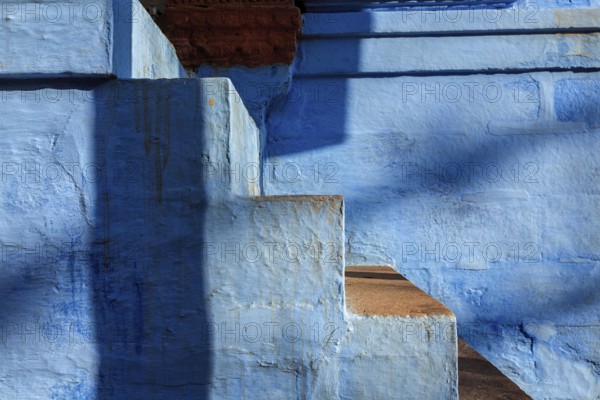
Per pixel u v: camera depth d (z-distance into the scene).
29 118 1.75
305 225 1.71
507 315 3.23
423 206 3.28
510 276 3.23
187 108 1.73
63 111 1.75
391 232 3.27
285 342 1.71
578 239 3.23
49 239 1.75
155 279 1.73
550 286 3.23
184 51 3.20
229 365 1.72
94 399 1.74
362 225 3.29
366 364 1.69
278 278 1.71
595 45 3.23
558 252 3.23
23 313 1.75
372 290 2.20
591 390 3.20
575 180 3.25
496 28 3.22
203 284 1.72
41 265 1.75
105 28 1.72
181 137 1.73
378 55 3.28
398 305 1.85
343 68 3.28
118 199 1.74
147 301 1.73
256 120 3.21
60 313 1.75
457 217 3.26
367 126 3.31
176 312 1.73
